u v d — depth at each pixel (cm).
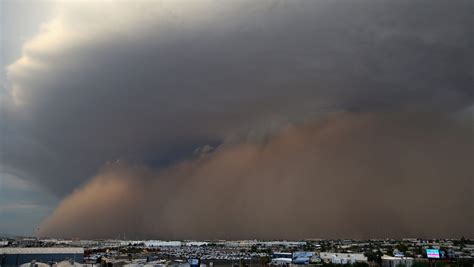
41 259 15988
